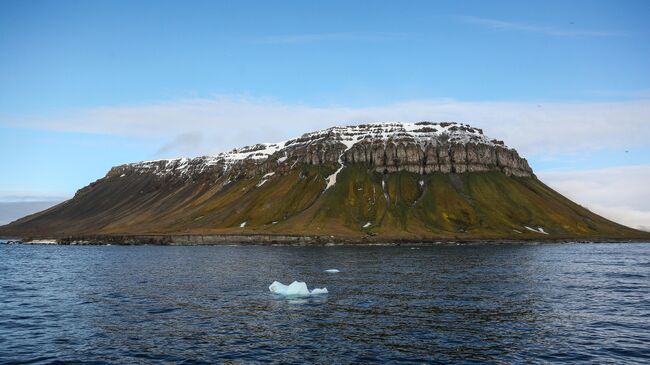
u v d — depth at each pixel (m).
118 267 109.62
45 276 90.12
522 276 86.25
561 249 182.62
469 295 64.56
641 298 61.53
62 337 42.31
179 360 35.91
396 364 35.00
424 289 70.12
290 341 41.09
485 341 40.97
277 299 61.81
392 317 50.59
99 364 34.94
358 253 160.62
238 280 82.12
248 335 43.12
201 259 135.12
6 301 60.47
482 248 191.88
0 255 162.00
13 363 35.09
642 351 38.00
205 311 53.81
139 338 42.06
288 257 141.50
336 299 61.59
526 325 46.78
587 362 35.41
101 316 51.12
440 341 41.03
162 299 61.81
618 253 155.38
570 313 52.22
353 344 40.19
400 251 172.38
